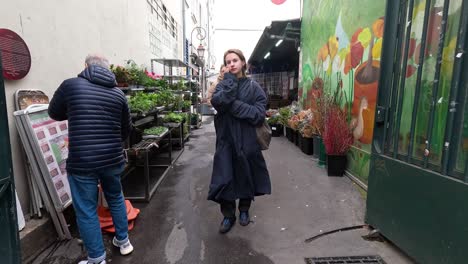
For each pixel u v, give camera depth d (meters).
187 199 3.21
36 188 2.18
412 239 1.89
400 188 2.00
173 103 5.53
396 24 2.10
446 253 1.61
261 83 13.50
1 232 1.26
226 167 2.29
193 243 2.28
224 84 2.18
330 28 4.84
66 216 2.45
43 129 2.17
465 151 1.57
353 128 3.91
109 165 1.89
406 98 2.16
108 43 3.86
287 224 2.58
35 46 2.29
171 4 8.49
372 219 2.38
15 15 2.07
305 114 5.76
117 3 4.19
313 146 5.14
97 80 1.85
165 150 5.78
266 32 7.26
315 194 3.29
